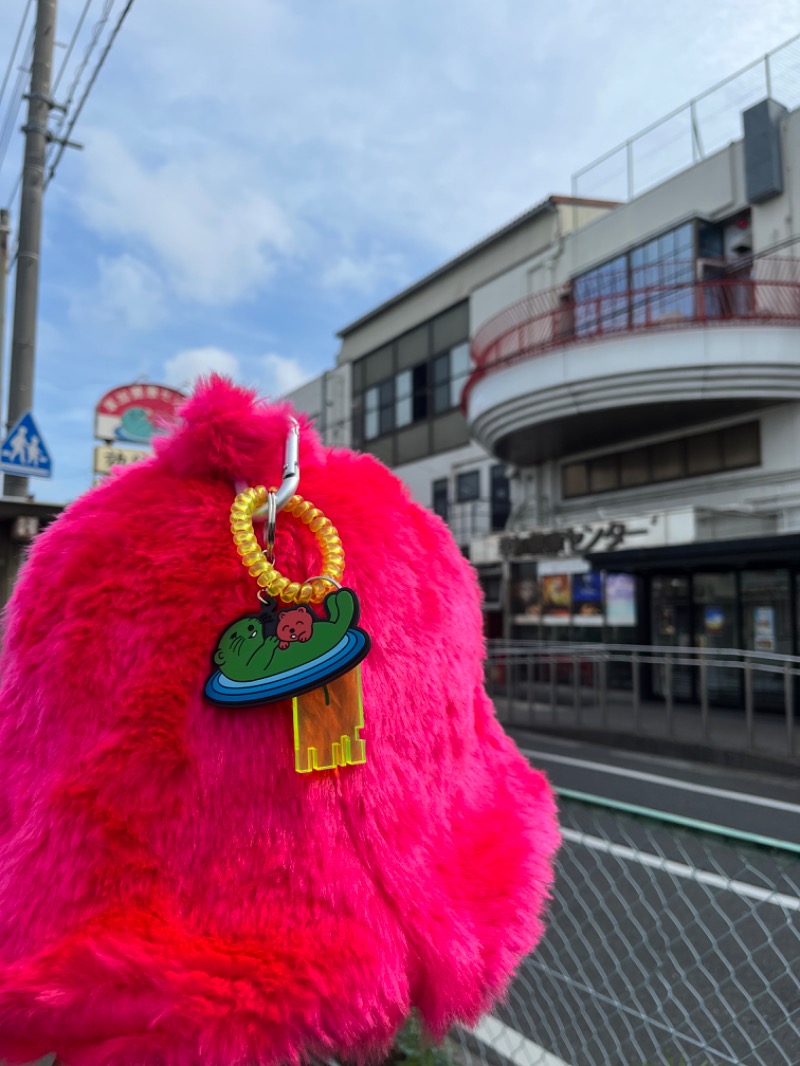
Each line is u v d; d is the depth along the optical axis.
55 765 0.71
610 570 12.02
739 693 10.87
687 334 11.13
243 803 0.70
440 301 19.12
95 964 0.60
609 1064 2.32
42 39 7.68
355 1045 0.69
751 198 11.77
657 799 6.15
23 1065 0.61
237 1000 0.61
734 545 10.09
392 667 0.80
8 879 0.69
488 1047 2.41
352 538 0.83
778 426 11.43
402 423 20.44
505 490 17.20
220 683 0.71
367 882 0.72
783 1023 2.48
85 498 0.86
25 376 7.48
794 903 3.35
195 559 0.76
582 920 3.41
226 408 0.81
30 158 7.62
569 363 12.04
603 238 14.36
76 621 0.74
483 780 0.99
